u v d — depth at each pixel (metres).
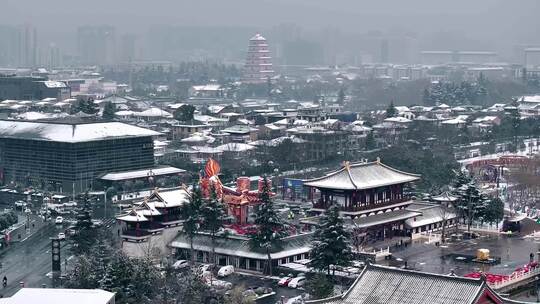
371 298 160.12
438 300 154.88
